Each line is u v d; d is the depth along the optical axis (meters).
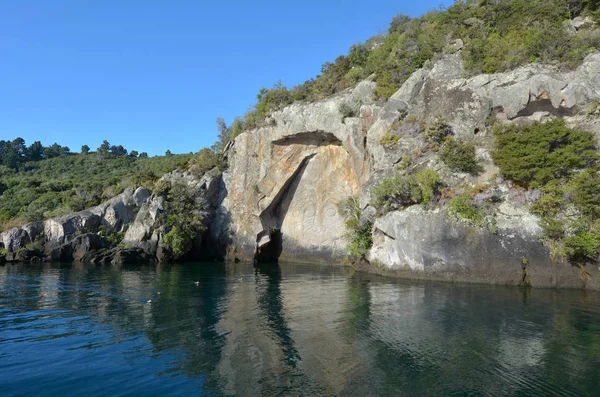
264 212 37.47
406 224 22.08
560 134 19.88
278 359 9.46
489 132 23.28
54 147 108.25
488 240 19.44
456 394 7.61
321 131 33.28
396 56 32.00
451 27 30.86
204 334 11.57
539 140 20.30
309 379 8.29
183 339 11.12
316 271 27.97
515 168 20.22
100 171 80.62
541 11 26.72
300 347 10.28
